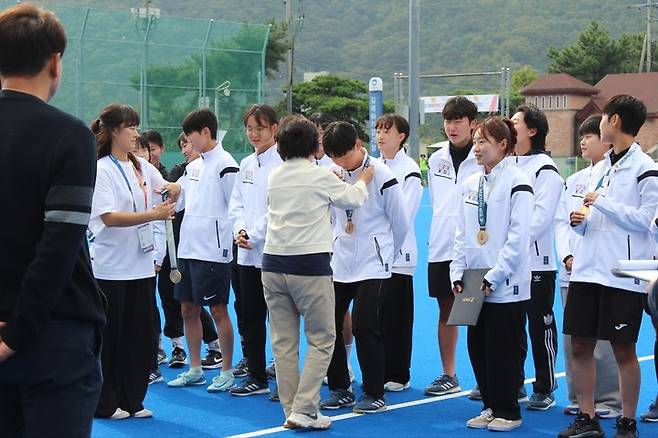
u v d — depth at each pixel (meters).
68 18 29.78
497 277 6.41
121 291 6.97
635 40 80.12
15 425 3.93
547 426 6.83
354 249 7.16
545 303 7.31
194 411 7.29
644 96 67.06
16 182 3.62
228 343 7.93
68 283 3.67
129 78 30.53
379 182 7.10
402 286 7.89
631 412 6.32
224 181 7.78
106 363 7.03
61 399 3.73
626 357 6.30
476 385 8.13
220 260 7.81
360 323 7.18
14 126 3.65
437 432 6.69
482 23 179.50
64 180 3.58
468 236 6.67
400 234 7.24
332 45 170.25
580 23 178.25
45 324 3.59
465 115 7.75
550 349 7.33
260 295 7.68
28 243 3.65
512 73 96.12
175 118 31.17
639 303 6.21
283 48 56.78
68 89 29.86
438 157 7.98
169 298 8.91
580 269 6.36
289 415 6.78
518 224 6.46
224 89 31.72
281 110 58.59
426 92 143.88
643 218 6.18
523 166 7.35
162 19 30.83
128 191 6.98
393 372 7.95
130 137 7.04
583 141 7.16
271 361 8.70
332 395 7.45
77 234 3.57
